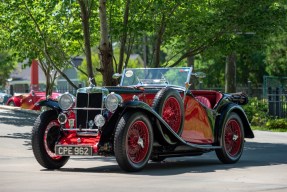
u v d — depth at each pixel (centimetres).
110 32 2356
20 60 2733
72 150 1188
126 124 1142
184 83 1383
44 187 940
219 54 2661
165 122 1208
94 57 6850
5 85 7819
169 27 2531
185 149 1301
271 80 3709
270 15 2481
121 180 1034
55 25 2555
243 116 1455
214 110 1394
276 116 3061
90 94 1198
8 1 2469
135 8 2477
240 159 1520
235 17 2470
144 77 1406
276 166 1315
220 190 911
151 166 1322
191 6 2480
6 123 2797
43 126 1224
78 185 965
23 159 1466
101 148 1173
